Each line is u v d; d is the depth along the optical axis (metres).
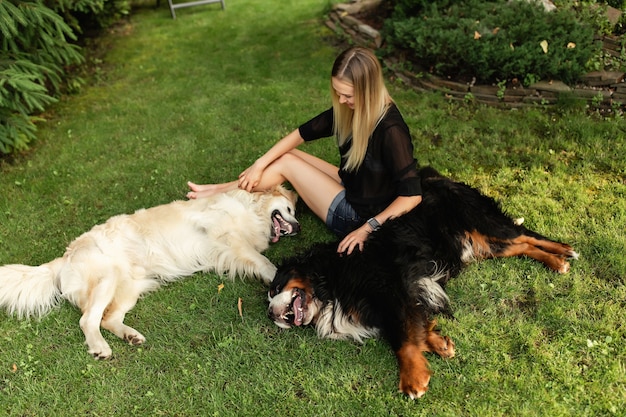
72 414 2.32
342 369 2.38
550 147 3.95
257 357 2.50
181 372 2.47
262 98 5.27
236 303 2.87
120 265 2.96
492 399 2.15
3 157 4.54
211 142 4.54
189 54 6.70
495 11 5.21
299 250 3.26
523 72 4.53
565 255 2.82
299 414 2.20
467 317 2.57
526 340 2.40
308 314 2.57
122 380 2.45
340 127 2.84
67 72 6.31
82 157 4.48
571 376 2.21
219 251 3.12
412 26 5.21
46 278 2.90
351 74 2.51
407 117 4.59
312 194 3.16
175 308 2.88
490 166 3.83
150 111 5.23
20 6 4.18
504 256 2.91
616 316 2.47
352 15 6.79
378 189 2.87
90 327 2.67
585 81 4.48
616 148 3.80
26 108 4.50
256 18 7.82
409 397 2.20
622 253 2.83
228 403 2.30
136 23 8.16
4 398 2.40
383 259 2.54
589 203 3.28
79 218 3.68
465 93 4.78
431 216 2.72
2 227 3.63
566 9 4.94
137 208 3.76
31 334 2.75
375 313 2.43
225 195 3.30
